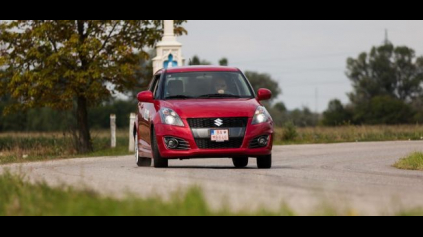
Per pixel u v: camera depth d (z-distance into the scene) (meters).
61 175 38.09
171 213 21.05
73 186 27.23
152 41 90.62
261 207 22.12
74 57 87.12
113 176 35.94
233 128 42.22
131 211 21.25
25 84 86.19
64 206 22.39
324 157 59.66
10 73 88.75
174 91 45.31
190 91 45.25
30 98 89.00
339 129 109.00
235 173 36.84
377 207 23.27
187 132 42.03
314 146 80.12
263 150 42.53
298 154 65.06
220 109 42.53
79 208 21.80
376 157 58.72
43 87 88.31
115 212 21.25
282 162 53.34
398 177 36.09
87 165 50.19
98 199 23.27
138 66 90.44
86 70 86.50
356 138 99.81
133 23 88.50
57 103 88.44
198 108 42.69
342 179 34.25
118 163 53.81
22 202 23.55
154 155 43.25
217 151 41.91
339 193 26.88
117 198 23.80
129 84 91.12
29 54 85.31
